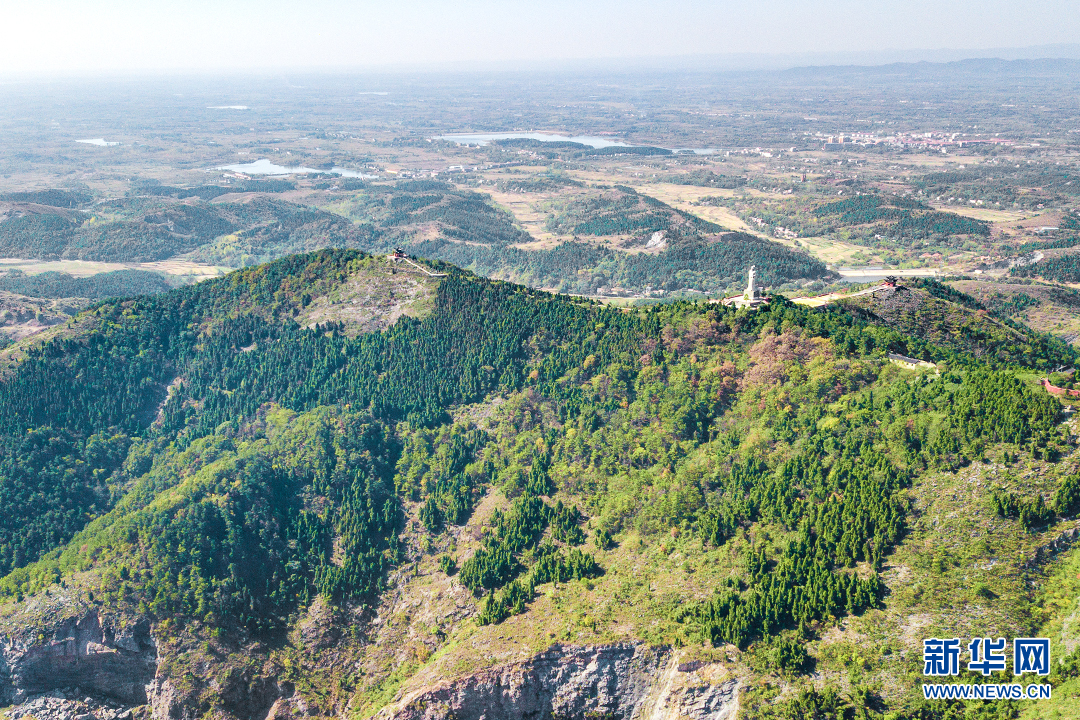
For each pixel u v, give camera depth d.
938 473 185.00
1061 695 142.38
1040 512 168.88
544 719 175.38
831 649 161.75
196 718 187.62
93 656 191.00
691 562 189.75
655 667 170.75
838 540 180.75
